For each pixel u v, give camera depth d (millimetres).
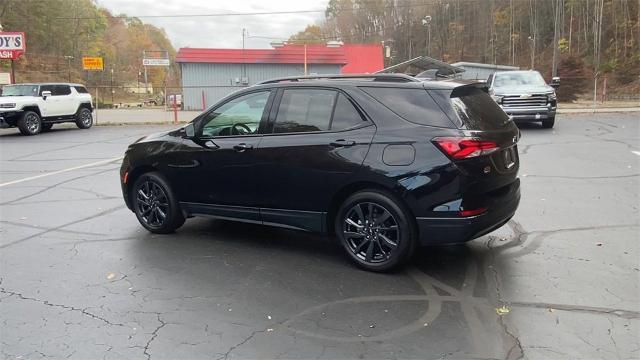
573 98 38281
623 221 6227
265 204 5254
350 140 4711
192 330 3697
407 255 4633
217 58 38438
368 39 101000
